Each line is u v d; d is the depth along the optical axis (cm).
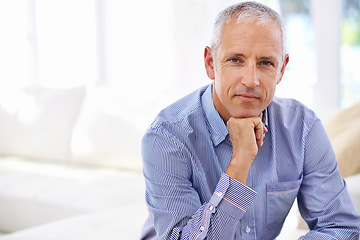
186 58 423
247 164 129
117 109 313
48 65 518
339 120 252
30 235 193
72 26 504
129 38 473
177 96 303
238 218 128
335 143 235
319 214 147
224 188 128
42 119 342
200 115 140
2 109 360
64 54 510
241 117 131
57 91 348
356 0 369
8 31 527
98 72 495
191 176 139
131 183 275
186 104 146
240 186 128
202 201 139
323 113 286
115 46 484
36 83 520
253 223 140
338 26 372
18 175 297
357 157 224
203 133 139
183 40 423
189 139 137
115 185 271
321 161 147
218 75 128
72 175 295
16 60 527
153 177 135
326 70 379
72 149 327
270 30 123
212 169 139
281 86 402
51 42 514
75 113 338
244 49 122
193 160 137
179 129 137
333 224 145
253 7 124
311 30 387
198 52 416
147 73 464
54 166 323
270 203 142
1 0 526
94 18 491
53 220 256
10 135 352
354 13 372
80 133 323
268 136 143
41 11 514
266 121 142
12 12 523
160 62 454
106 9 485
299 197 153
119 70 485
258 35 122
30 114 348
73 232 195
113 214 216
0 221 278
